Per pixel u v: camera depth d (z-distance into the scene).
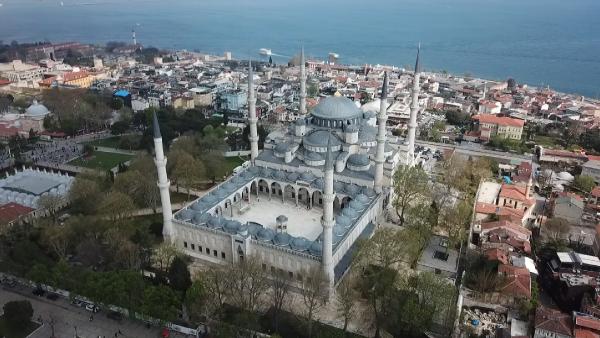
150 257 146.12
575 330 115.38
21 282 140.00
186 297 120.00
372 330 121.50
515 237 159.00
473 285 138.38
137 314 122.62
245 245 140.88
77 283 128.38
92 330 121.75
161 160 146.25
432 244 160.88
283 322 122.06
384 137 165.12
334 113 194.75
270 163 189.25
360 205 159.25
